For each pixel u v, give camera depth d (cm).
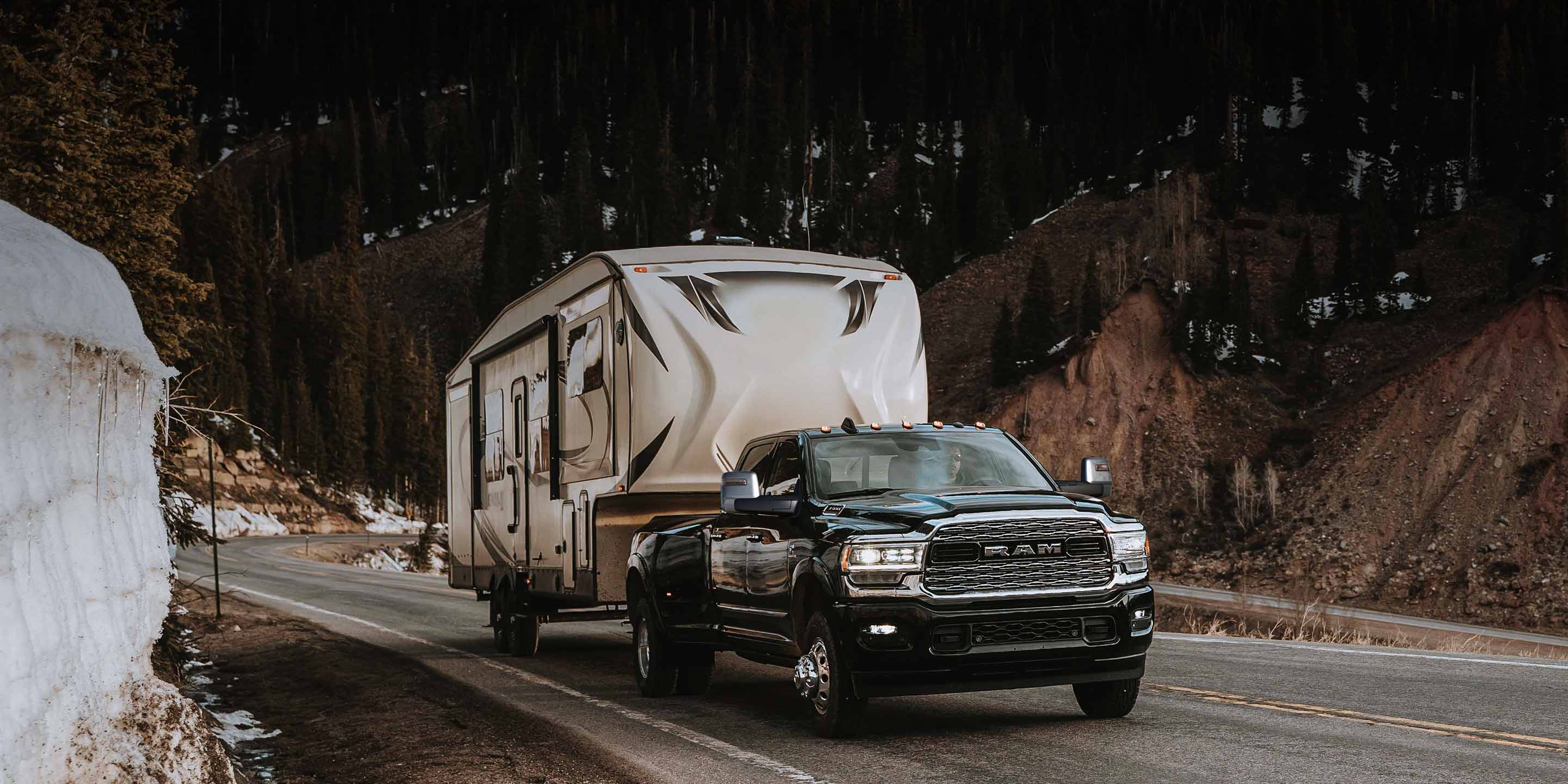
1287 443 7531
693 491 1123
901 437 923
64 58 1655
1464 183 11212
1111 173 14075
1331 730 761
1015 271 12644
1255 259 10500
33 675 320
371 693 1238
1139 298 8738
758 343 1153
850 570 761
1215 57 14438
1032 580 768
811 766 713
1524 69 11419
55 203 1562
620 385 1135
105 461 379
